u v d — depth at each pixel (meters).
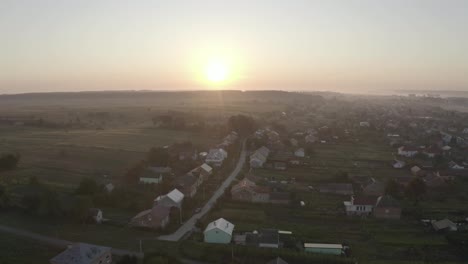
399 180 101.00
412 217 77.19
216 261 56.75
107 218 72.81
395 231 69.94
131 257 53.75
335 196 91.00
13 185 86.56
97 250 54.50
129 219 72.69
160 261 50.97
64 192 83.56
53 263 51.44
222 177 104.19
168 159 111.31
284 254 57.84
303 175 108.44
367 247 63.16
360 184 99.88
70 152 121.00
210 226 64.94
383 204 76.88
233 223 72.19
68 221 70.06
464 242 64.38
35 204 72.19
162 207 72.56
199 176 97.88
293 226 71.69
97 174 101.00
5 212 72.62
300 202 83.88
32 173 97.38
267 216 76.81
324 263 56.88
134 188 91.12
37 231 64.94
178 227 69.50
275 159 123.88
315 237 66.62
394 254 60.75
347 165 121.94
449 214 78.62
